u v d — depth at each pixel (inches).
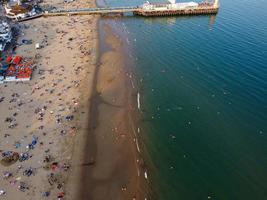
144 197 1819.6
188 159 2103.8
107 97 2770.7
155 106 2652.6
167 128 2395.4
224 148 2192.4
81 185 1905.8
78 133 2329.0
